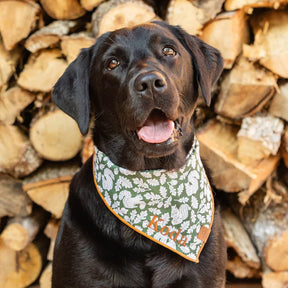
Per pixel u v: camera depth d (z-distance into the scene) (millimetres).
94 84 1863
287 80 2453
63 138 2557
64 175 2570
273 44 2398
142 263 1773
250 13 2463
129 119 1627
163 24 1947
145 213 1804
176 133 1657
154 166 1814
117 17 2359
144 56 1718
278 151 2580
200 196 1846
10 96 2539
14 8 2418
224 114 2510
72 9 2467
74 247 1805
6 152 2600
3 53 2533
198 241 1824
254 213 2707
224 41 2408
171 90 1590
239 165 2463
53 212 2639
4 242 2740
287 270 2588
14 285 2814
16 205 2689
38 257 2797
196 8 2373
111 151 1867
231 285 2730
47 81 2488
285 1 2383
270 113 2486
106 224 1806
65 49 2422
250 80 2387
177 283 1804
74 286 1795
